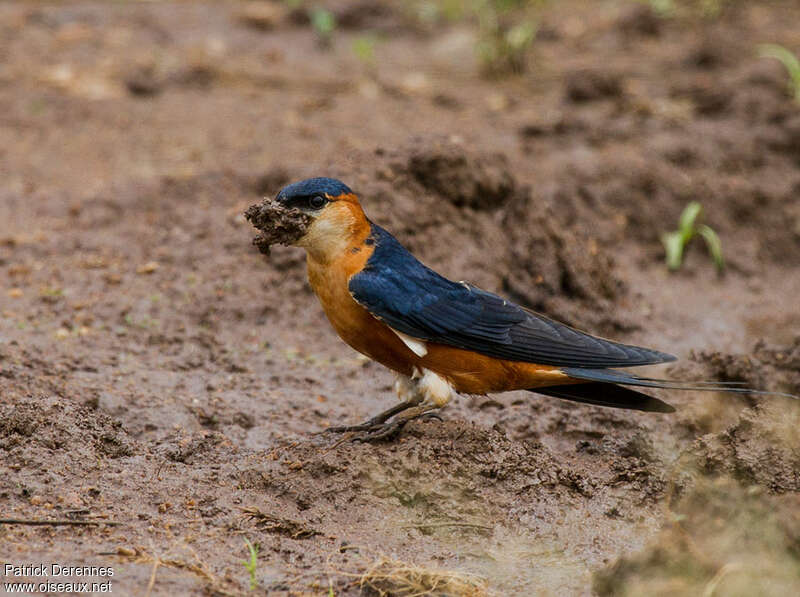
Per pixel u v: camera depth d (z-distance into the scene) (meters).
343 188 8.40
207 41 21.78
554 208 14.92
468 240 12.87
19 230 13.69
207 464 8.83
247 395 10.42
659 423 10.05
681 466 8.50
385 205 12.56
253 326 12.09
